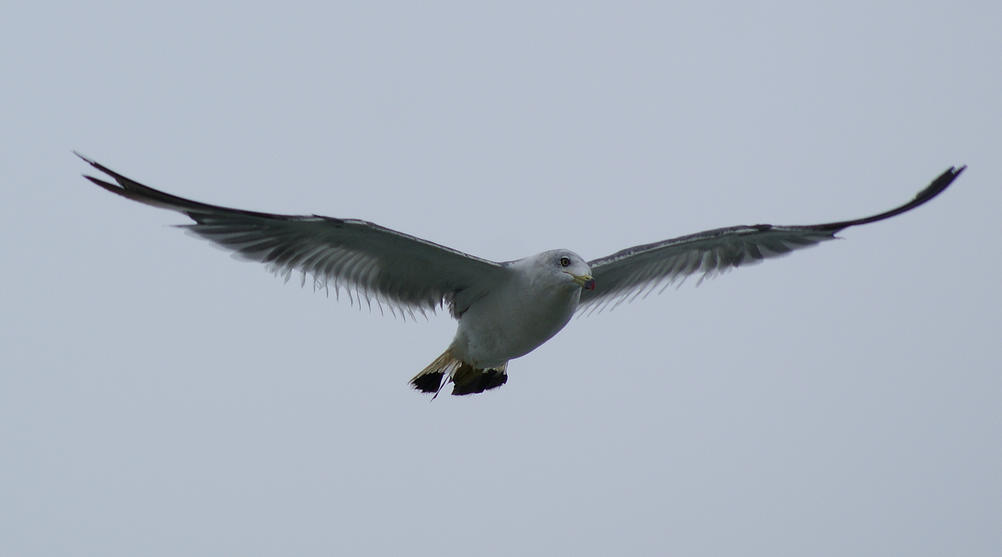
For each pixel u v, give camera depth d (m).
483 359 14.95
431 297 14.76
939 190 15.19
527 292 14.09
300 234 13.20
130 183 11.69
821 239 16.11
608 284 16.34
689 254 16.20
